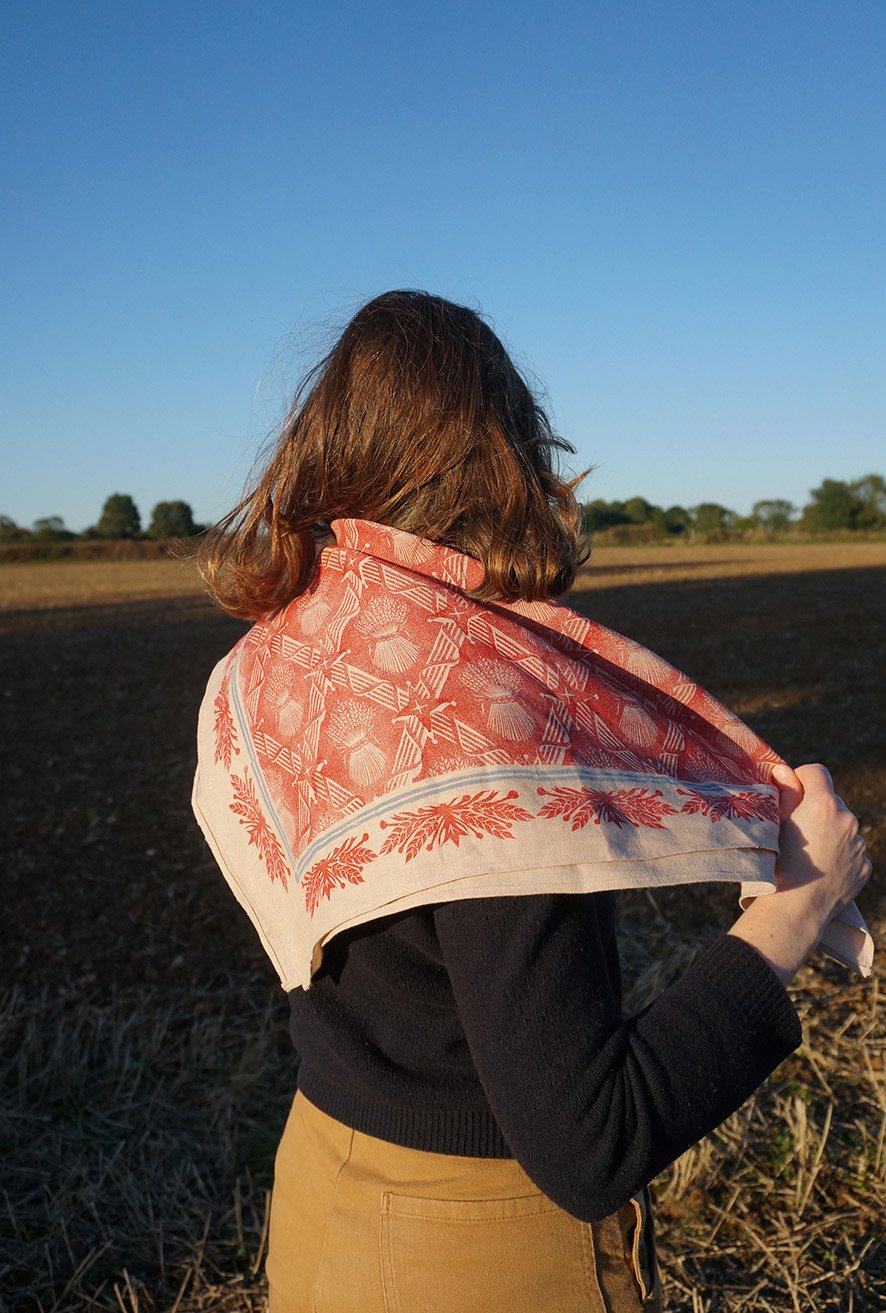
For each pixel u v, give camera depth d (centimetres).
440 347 105
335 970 97
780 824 99
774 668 1357
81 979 434
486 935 82
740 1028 86
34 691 1333
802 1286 241
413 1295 96
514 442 105
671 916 470
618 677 102
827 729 950
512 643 96
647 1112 79
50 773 856
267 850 101
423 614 96
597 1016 81
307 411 112
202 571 120
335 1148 102
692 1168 278
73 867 586
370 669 95
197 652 1730
